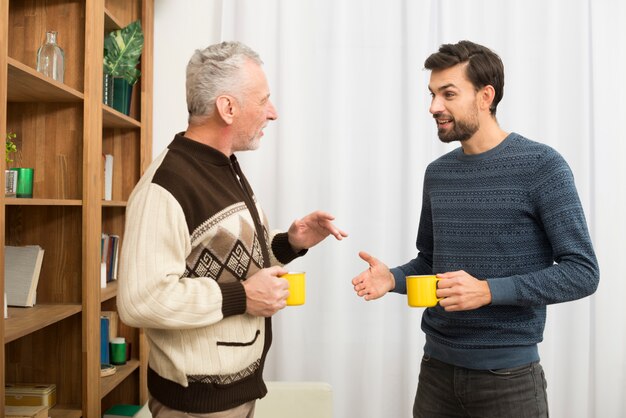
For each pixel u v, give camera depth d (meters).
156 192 1.27
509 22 2.88
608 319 2.95
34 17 2.09
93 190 2.08
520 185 1.58
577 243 1.50
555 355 2.96
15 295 1.99
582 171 2.93
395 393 2.94
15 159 2.05
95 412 2.11
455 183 1.70
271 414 2.16
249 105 1.38
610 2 2.94
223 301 1.26
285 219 2.85
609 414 2.97
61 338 2.10
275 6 2.87
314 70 2.88
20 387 2.04
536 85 2.92
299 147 2.87
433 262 1.77
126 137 2.76
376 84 2.91
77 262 2.07
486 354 1.60
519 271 1.59
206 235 1.31
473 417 1.65
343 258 2.91
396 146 2.92
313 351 2.90
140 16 2.80
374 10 2.91
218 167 1.40
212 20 2.91
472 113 1.63
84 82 2.04
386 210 2.92
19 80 1.70
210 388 1.31
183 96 2.92
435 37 2.92
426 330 1.77
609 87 2.95
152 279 1.21
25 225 2.09
